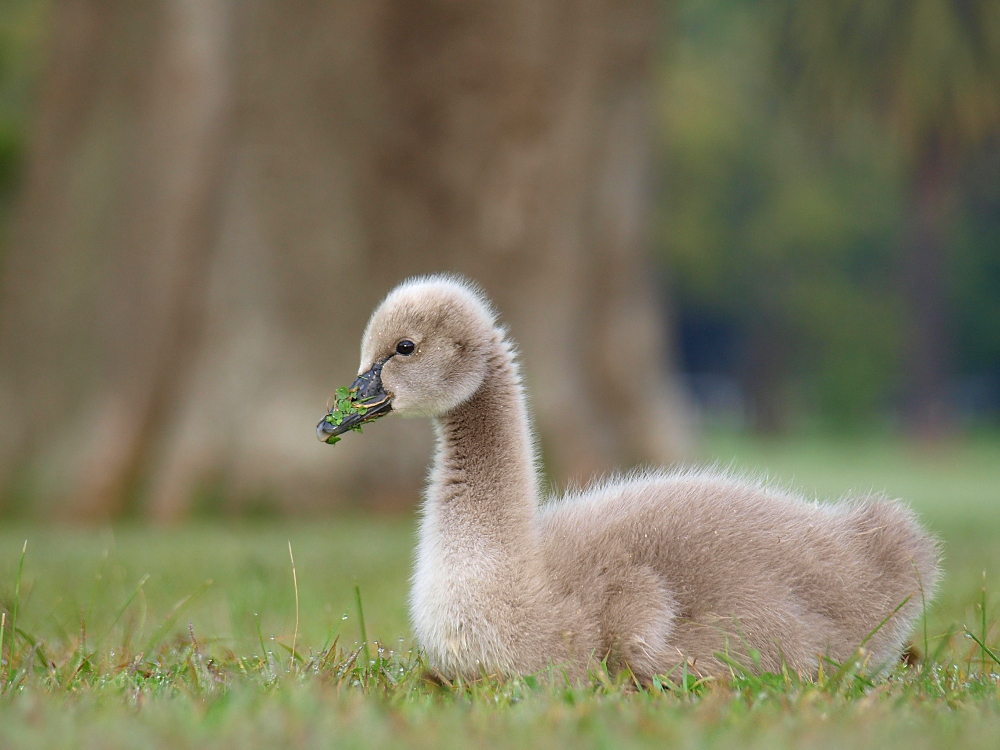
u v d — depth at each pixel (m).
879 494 7.36
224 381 17.31
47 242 18.67
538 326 17.94
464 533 6.63
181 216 17.69
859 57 29.86
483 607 6.41
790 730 4.84
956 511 20.58
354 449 17.17
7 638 7.61
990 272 63.34
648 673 6.30
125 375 17.81
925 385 54.62
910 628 6.98
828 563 6.76
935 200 49.97
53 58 19.00
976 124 32.38
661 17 19.97
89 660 6.82
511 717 5.07
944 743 4.60
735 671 6.28
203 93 17.59
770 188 58.38
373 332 7.20
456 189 17.36
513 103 17.38
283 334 17.27
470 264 17.47
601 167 18.84
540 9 17.47
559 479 17.92
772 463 40.25
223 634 8.47
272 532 15.34
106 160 18.28
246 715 5.02
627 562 6.55
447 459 6.96
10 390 18.50
